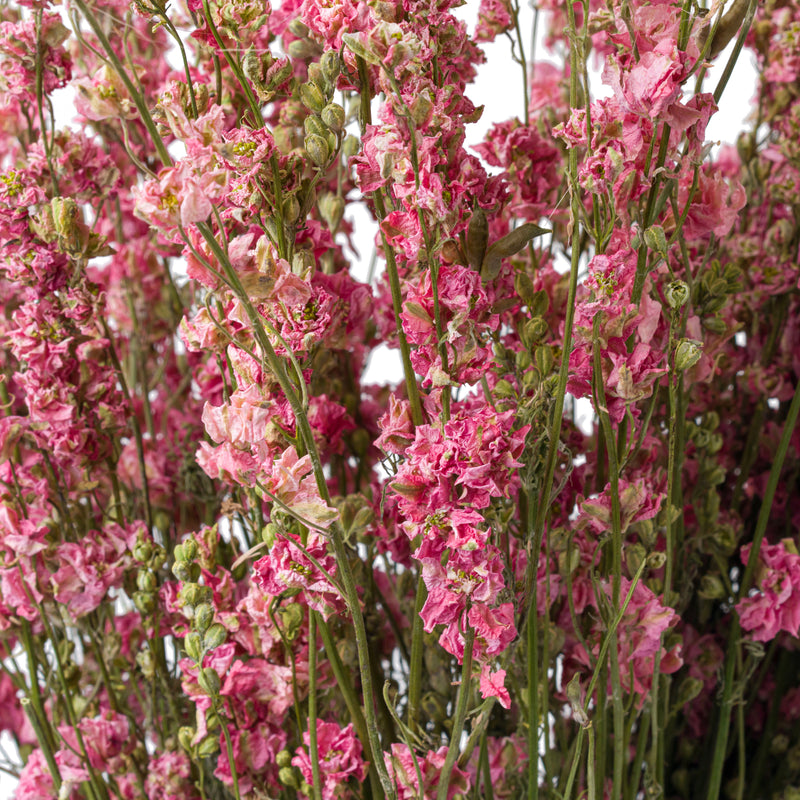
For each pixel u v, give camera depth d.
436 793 0.51
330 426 0.56
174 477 0.64
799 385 0.56
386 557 0.60
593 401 0.50
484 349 0.51
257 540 0.53
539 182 0.56
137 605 0.56
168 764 0.58
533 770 0.51
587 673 0.57
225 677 0.53
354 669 0.56
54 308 0.55
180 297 0.65
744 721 0.65
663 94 0.47
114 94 0.50
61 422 0.55
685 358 0.49
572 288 0.48
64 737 0.59
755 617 0.57
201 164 0.45
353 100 0.57
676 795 0.65
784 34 0.62
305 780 0.52
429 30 0.48
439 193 0.46
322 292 0.49
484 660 0.48
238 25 0.48
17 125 0.59
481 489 0.46
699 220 0.52
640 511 0.51
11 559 0.57
